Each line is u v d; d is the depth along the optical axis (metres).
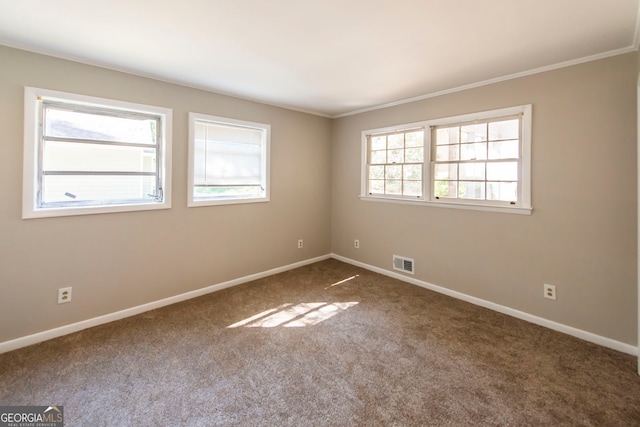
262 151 4.02
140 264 2.99
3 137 2.27
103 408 1.75
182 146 3.23
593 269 2.50
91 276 2.71
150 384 1.95
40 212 2.43
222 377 2.03
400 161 3.96
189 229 3.34
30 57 2.34
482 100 3.09
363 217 4.45
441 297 3.43
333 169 4.87
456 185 3.39
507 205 2.99
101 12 1.85
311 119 4.54
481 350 2.36
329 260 4.87
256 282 3.89
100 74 2.67
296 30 2.07
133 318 2.88
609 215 2.41
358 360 2.23
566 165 2.59
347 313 3.01
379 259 4.25
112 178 2.85
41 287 2.46
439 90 3.38
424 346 2.42
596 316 2.49
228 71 2.83
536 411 1.74
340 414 1.72
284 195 4.28
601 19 1.90
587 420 1.68
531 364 2.18
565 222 2.62
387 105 4.02
